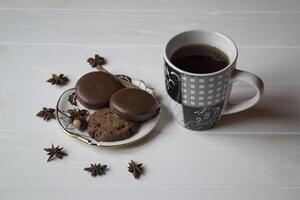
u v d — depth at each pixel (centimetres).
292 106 63
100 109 62
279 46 71
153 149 58
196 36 58
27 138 60
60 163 57
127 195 54
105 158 58
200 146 59
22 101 64
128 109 58
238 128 60
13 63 69
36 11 78
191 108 57
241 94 64
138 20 76
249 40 72
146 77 67
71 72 68
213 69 56
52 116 62
